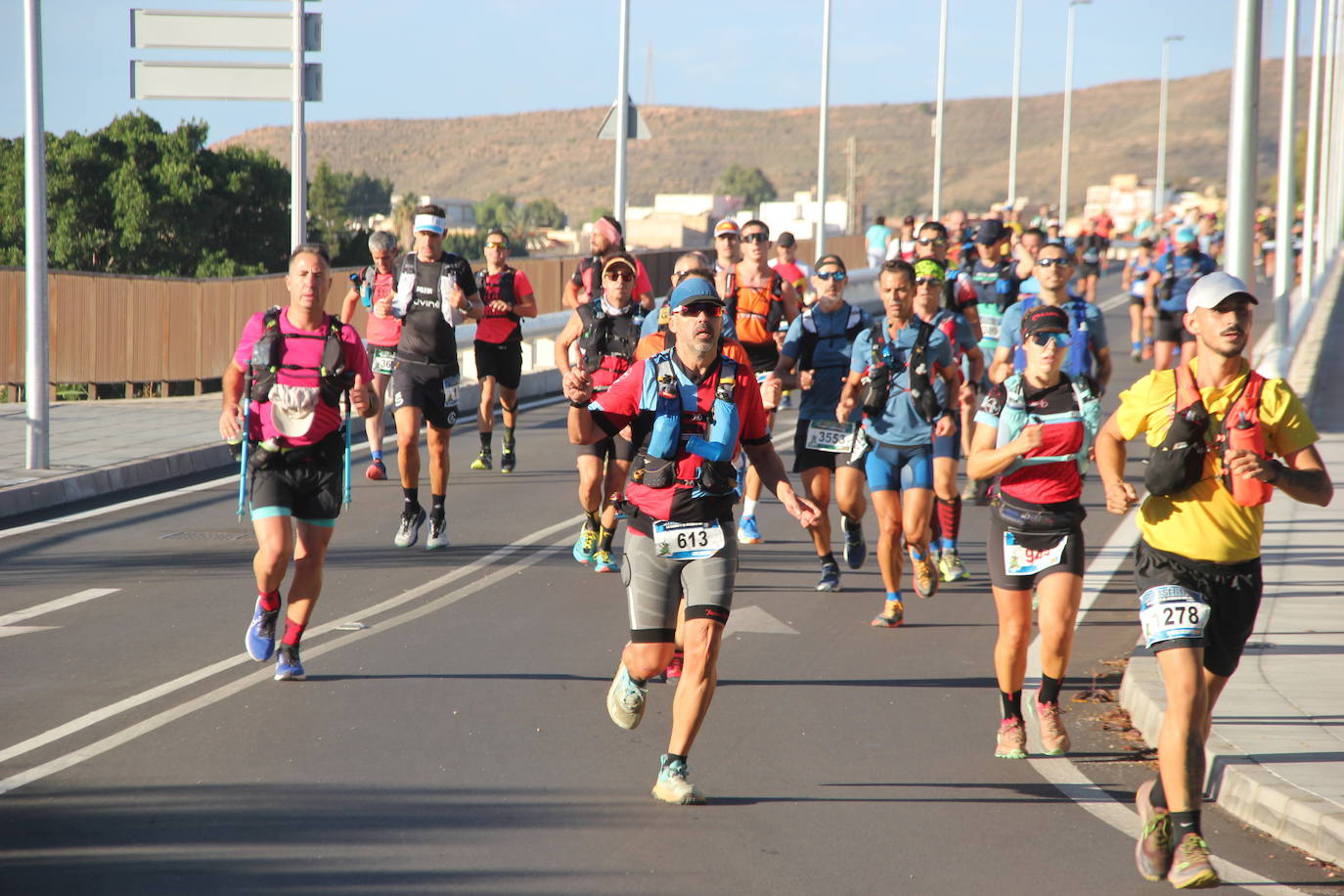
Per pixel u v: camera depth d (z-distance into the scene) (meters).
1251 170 31.91
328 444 20.20
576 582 26.91
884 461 24.02
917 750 18.11
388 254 34.22
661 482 15.80
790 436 45.50
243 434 19.86
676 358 15.92
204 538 30.48
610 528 27.69
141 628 23.28
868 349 23.88
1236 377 14.10
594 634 23.31
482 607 24.97
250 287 66.69
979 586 27.33
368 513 33.66
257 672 20.89
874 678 21.31
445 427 29.52
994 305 37.31
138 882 13.60
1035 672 21.58
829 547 26.58
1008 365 30.22
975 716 19.58
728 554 15.91
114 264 153.50
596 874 14.06
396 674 20.92
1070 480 17.62
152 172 154.25
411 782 16.55
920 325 23.95
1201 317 13.98
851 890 13.80
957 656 22.52
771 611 25.16
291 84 46.66
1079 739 18.62
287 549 19.97
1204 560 14.02
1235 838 15.33
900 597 24.97
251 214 163.00
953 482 26.97
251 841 14.69
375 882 13.72
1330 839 14.63
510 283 38.38
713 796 16.33
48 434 36.06
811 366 25.69
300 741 17.89
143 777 16.58
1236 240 32.19
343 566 28.05
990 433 17.77
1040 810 16.12
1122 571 28.39
